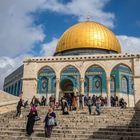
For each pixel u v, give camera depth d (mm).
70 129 14750
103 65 34781
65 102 19922
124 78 35438
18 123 16719
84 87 35125
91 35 42375
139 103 25625
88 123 15992
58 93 34812
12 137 13594
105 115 18781
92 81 35125
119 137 12898
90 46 41594
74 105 23141
